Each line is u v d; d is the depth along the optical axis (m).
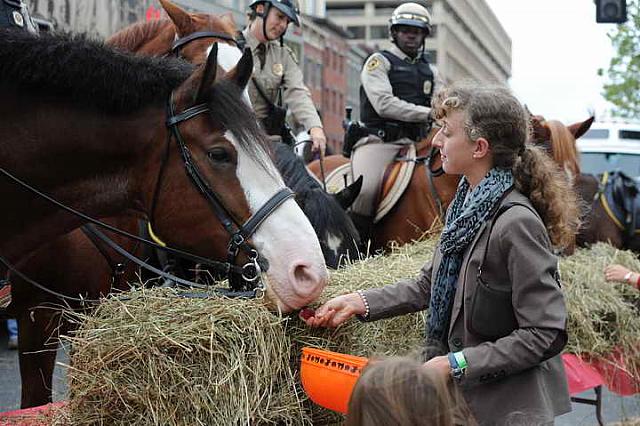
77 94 3.37
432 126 6.57
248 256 3.26
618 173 8.60
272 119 6.00
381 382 1.69
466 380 2.72
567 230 2.86
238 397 2.96
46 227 3.46
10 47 3.32
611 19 11.22
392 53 6.79
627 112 27.83
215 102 3.34
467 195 2.93
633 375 5.05
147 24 5.21
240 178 3.29
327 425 3.31
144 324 2.98
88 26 7.74
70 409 3.06
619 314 5.05
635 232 8.30
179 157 3.34
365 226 6.56
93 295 4.61
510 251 2.73
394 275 3.92
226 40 4.98
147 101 3.40
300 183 4.89
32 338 4.52
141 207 3.48
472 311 2.80
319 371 2.83
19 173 3.35
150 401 2.93
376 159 6.64
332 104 41.19
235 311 3.05
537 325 2.69
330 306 3.12
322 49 38.66
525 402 2.78
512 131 2.81
